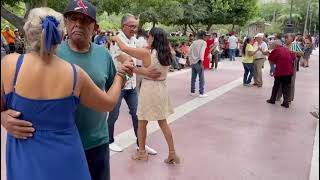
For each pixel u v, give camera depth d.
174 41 21.17
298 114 9.27
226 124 8.05
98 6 15.33
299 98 11.62
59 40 2.25
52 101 2.27
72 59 2.78
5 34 14.35
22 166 2.30
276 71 10.15
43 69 2.24
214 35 20.73
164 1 19.77
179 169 5.36
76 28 2.71
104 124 3.06
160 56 4.93
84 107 2.81
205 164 5.61
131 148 6.07
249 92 12.35
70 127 2.40
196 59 11.07
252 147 6.52
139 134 5.50
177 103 10.13
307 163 5.84
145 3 16.69
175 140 6.72
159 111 5.25
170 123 7.92
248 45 13.53
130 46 5.13
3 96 2.30
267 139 7.05
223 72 18.08
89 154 2.98
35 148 2.29
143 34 9.77
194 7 29.47
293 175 5.37
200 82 11.19
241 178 5.18
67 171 2.37
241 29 42.44
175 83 13.64
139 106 5.33
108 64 2.99
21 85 2.23
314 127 8.03
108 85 3.06
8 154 2.41
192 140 6.78
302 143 6.87
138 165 5.41
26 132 2.28
